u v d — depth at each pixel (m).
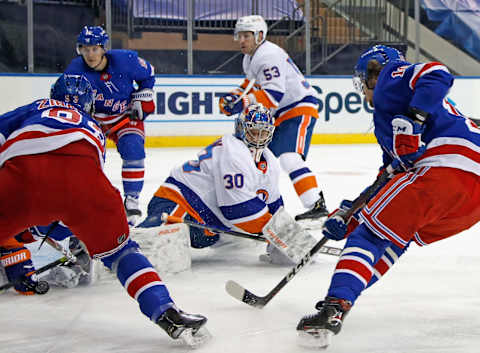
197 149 25.83
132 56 11.04
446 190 5.31
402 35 31.45
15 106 25.42
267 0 29.91
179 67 28.80
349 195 14.38
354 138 28.69
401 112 5.65
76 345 5.27
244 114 7.47
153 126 26.58
